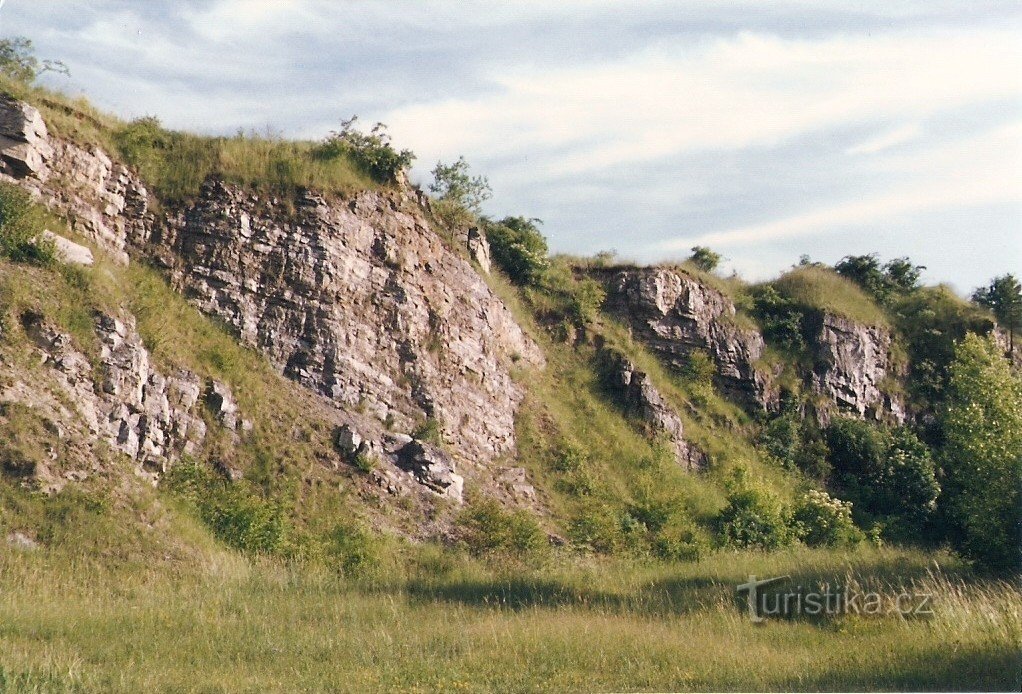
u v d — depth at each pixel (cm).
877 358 4503
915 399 4500
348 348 2938
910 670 1566
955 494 2619
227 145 3150
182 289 2812
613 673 1538
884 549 2994
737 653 1661
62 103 2883
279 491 2458
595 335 3894
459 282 3447
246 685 1372
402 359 3080
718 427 3906
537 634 1725
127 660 1432
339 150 3325
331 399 2825
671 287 4141
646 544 2962
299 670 1477
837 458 4053
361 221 3189
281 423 2641
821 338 4375
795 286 4581
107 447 2183
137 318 2575
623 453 3453
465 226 3741
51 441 2066
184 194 2970
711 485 3559
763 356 4262
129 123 3088
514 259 3984
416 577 2300
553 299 3966
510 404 3372
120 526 2022
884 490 3897
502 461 3161
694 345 4106
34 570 1792
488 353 3406
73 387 2228
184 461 2364
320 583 2119
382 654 1582
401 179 3434
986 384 2444
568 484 3212
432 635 1716
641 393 3694
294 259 2975
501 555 2578
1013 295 4978
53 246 2445
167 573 1980
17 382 2111
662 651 1655
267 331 2853
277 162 3170
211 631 1631
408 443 2825
